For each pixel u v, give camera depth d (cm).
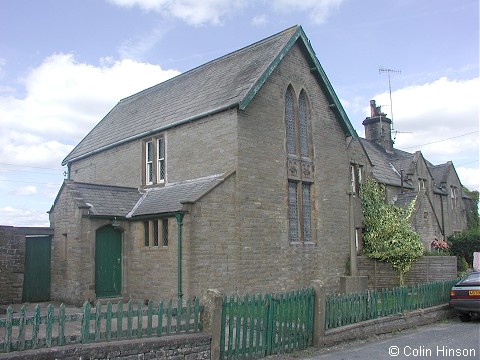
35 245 1859
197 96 2028
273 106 1886
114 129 2502
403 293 1514
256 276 1727
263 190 1797
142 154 2122
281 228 1853
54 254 1870
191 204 1577
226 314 1031
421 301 1593
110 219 1770
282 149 1903
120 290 1783
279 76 1934
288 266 1862
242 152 1727
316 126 2105
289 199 1939
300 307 1176
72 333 997
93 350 847
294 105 2017
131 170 2180
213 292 1016
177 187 1870
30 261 1841
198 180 1822
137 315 943
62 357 813
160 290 1662
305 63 2086
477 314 1698
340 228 2166
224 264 1639
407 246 2216
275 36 2066
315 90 2127
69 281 1736
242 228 1698
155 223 1745
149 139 2123
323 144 2130
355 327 1288
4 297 1770
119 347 874
